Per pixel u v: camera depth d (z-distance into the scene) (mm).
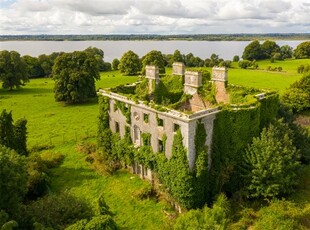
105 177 47156
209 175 39375
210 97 46969
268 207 35344
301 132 47031
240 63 153750
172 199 39688
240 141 39906
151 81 51000
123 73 139125
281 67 142500
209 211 29172
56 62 91312
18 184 30734
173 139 38125
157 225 36375
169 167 39031
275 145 38188
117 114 48281
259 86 103312
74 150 57594
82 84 89750
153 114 40812
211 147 39250
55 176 47875
